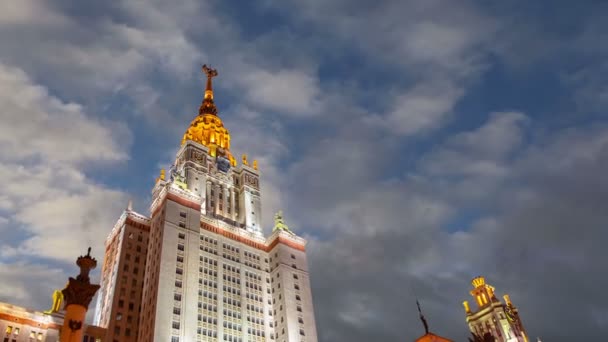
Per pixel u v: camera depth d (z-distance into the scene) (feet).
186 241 436.35
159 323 370.53
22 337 331.77
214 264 455.22
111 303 412.16
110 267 456.45
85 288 164.96
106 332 387.75
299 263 505.66
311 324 463.42
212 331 405.80
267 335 445.78
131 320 409.49
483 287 464.65
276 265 493.36
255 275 482.28
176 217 444.96
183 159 547.90
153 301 389.19
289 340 435.12
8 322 331.36
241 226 529.86
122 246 449.06
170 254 416.05
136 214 479.41
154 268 413.18
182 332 379.55
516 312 447.01
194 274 419.95
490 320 434.30
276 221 534.78
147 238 469.57
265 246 519.19
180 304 393.91
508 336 416.26
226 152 615.57
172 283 400.06
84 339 374.22
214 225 488.02
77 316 158.81
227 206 536.83
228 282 452.76
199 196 492.54
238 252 488.85
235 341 417.08
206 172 542.16
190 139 587.27
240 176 581.53
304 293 483.51
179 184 488.02
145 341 372.58
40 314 346.95
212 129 631.97
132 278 435.53
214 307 422.41
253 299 459.73
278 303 466.70
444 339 176.14
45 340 337.93
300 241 526.16
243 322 435.12
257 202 565.12
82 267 171.53
